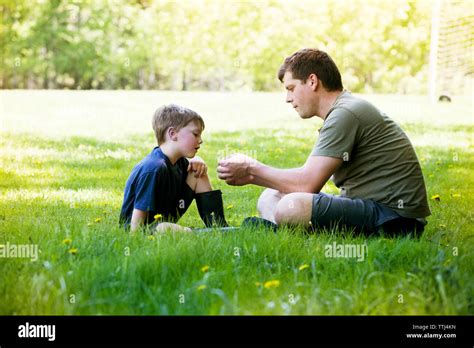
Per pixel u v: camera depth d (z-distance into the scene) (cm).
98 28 3173
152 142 1328
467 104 2130
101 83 3219
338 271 455
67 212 690
